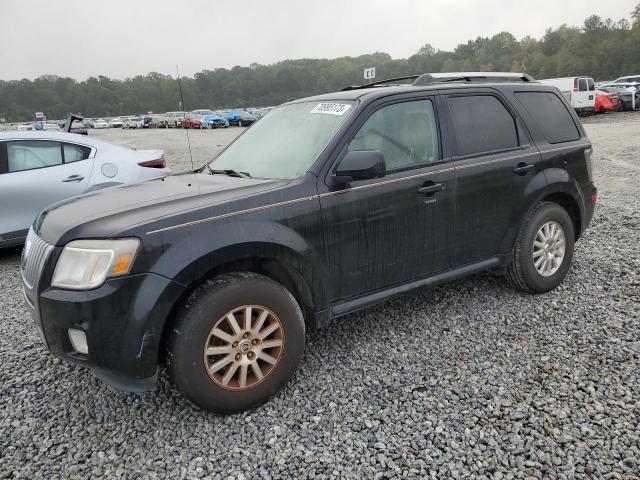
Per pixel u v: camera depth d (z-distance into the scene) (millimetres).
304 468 2512
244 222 2889
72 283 2645
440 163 3707
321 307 3262
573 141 4574
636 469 2389
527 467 2445
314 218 3127
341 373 3355
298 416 2924
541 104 4484
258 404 2980
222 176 3607
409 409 2930
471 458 2520
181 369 2719
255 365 2934
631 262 5051
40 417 3031
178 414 3004
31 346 3959
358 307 3438
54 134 6410
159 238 2666
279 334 3014
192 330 2707
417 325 3992
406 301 4449
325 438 2721
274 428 2822
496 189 3967
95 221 2771
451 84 3994
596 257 5270
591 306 4137
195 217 2783
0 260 6426
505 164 4008
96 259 2613
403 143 3598
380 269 3482
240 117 44531
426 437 2693
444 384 3160
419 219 3586
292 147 3557
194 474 2510
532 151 4211
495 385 3121
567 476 2373
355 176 3119
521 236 4203
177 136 32219
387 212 3426
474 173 3836
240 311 2865
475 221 3898
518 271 4250
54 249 2736
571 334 3705
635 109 26703
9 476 2543
